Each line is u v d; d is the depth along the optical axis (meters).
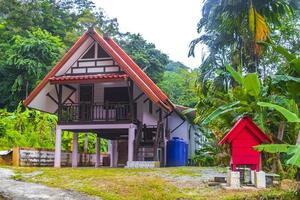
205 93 18.88
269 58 19.28
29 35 31.44
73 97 16.83
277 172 11.50
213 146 18.27
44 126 20.58
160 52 39.84
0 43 32.22
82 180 9.27
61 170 11.28
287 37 20.59
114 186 8.36
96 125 15.12
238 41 17.61
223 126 15.55
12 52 29.25
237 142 8.46
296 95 10.99
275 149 7.60
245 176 8.58
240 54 17.45
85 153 18.50
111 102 15.94
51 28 38.72
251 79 10.96
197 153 20.62
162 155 17.62
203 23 18.61
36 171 11.06
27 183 9.15
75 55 15.65
